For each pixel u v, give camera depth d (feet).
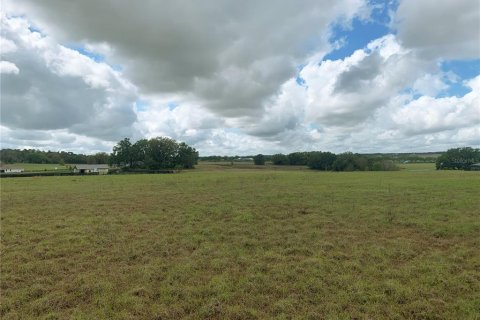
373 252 39.60
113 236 49.03
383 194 85.76
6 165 470.39
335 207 68.18
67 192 105.29
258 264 36.32
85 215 65.26
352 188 102.17
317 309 26.86
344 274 33.35
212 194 95.04
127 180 159.84
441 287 30.12
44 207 75.31
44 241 46.34
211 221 58.29
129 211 69.26
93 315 26.40
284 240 45.83
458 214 58.85
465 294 28.71
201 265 36.76
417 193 86.74
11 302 28.40
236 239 46.65
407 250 40.24
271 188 108.58
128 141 444.14
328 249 41.57
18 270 35.81
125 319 25.82
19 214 67.10
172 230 52.37
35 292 30.40
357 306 27.20
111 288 31.09
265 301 28.32
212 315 26.45
